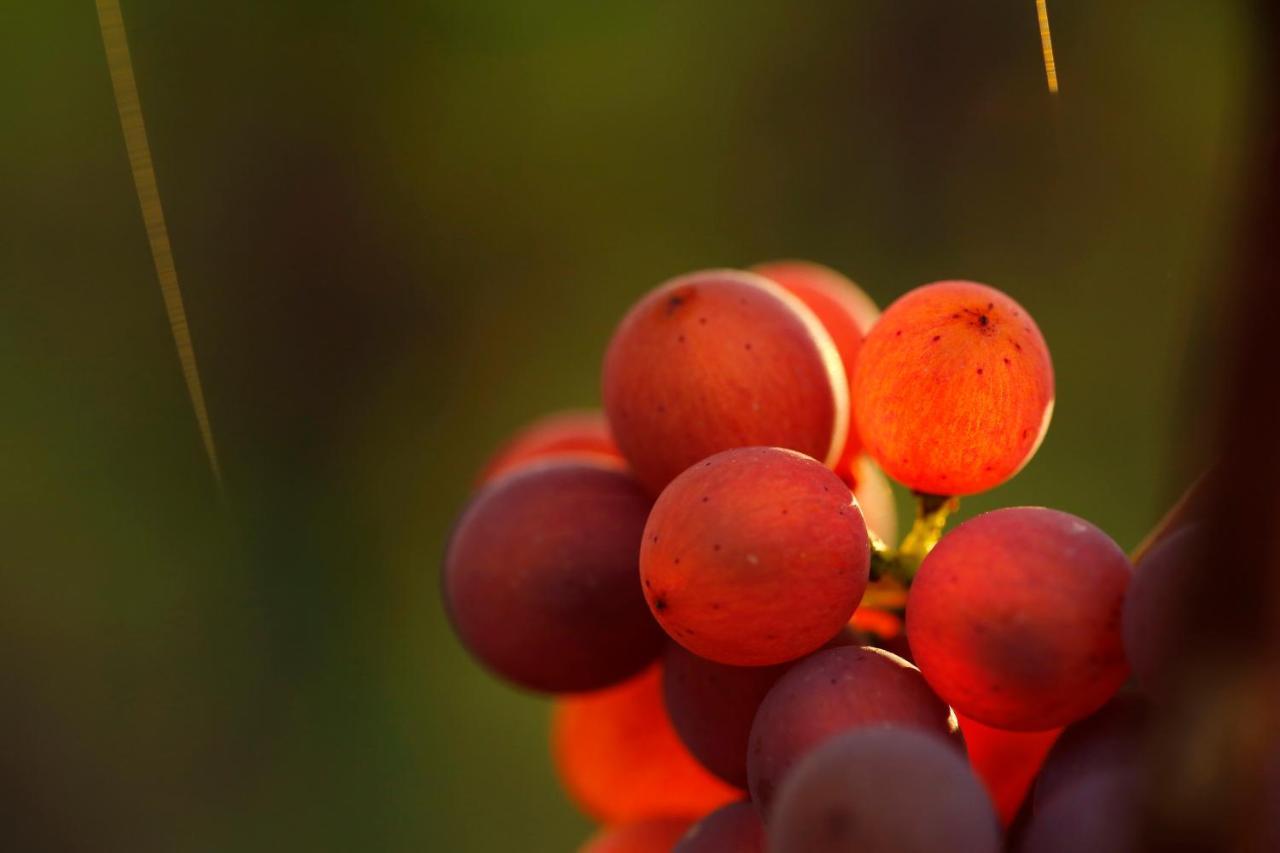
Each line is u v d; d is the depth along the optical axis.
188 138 1.23
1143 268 1.09
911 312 0.49
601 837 0.51
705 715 0.49
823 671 0.47
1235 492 0.44
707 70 1.30
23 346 1.16
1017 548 0.47
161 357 1.19
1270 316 0.44
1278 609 0.44
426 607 1.16
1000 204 1.17
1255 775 0.44
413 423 1.24
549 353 1.28
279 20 1.27
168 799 1.04
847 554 0.47
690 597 0.47
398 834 1.04
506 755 1.08
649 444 0.49
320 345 1.23
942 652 0.47
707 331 0.49
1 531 1.09
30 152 1.20
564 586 0.50
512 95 1.31
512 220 1.30
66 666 1.07
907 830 0.46
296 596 1.13
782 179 1.27
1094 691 0.47
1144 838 0.45
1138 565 0.46
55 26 1.21
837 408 0.49
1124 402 1.05
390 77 1.29
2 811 1.00
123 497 1.13
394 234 1.28
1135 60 1.11
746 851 0.48
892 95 1.23
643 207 1.30
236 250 1.23
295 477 1.19
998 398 0.48
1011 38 1.17
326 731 1.08
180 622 1.10
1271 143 0.44
